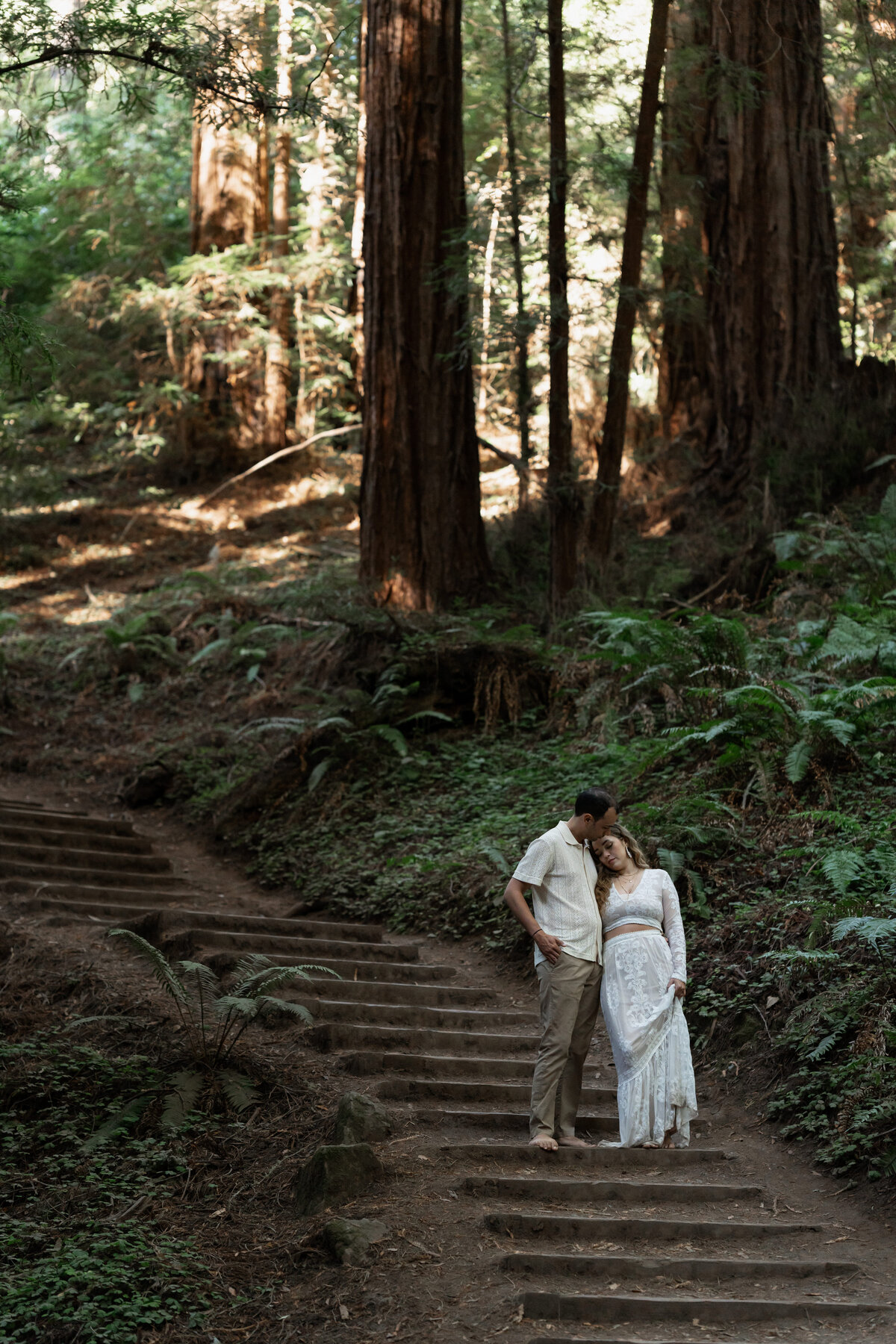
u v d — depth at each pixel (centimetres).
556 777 1055
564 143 1264
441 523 1422
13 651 1628
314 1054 641
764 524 1345
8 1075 602
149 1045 637
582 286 1578
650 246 1442
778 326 1519
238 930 838
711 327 1554
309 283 2225
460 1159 532
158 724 1458
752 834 805
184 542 2048
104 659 1582
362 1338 405
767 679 884
